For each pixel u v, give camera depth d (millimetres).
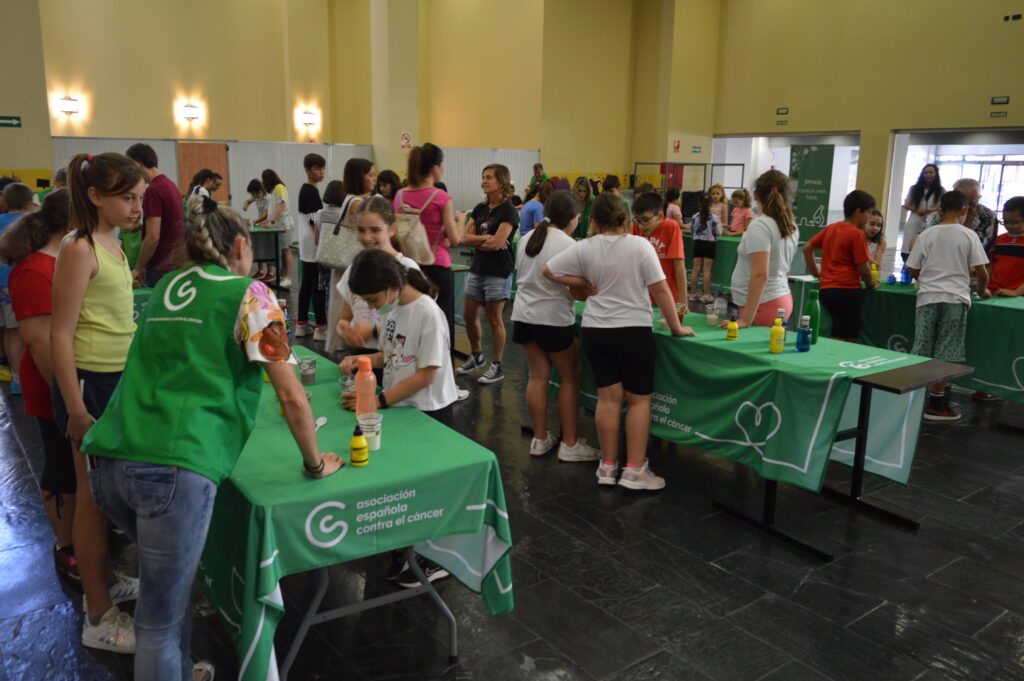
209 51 13258
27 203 4453
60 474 2693
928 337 4879
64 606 2689
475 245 5254
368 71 14164
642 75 14461
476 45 14711
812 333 3645
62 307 2158
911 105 11734
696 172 14547
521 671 2385
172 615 1810
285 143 11930
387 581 2906
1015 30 10516
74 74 12047
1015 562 3129
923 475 4023
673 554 3160
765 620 2688
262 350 1786
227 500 2025
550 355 4027
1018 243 5156
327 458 2092
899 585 2936
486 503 2264
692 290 9852
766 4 13469
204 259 1855
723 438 3531
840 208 18625
